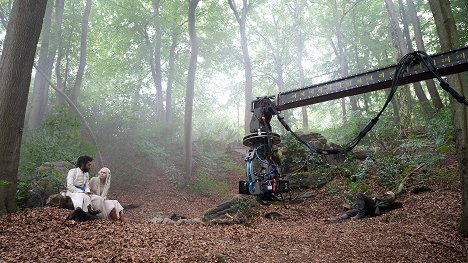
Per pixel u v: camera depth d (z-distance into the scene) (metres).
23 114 8.66
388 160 13.60
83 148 12.98
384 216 9.40
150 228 7.23
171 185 18.28
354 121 19.53
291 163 15.26
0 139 8.21
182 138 25.86
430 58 3.53
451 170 12.11
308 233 8.19
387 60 32.59
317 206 12.17
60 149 12.09
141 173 18.44
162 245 5.99
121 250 5.55
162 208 15.27
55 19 21.48
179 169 20.33
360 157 15.36
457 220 7.98
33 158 11.05
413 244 6.80
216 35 31.41
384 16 33.38
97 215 7.63
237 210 10.94
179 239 6.51
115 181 16.97
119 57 29.27
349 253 6.44
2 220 6.93
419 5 27.83
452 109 7.48
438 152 13.88
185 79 35.69
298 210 11.75
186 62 33.09
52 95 24.28
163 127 22.47
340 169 14.43
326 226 9.20
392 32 23.03
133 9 27.28
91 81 26.94
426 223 8.20
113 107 20.50
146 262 5.12
